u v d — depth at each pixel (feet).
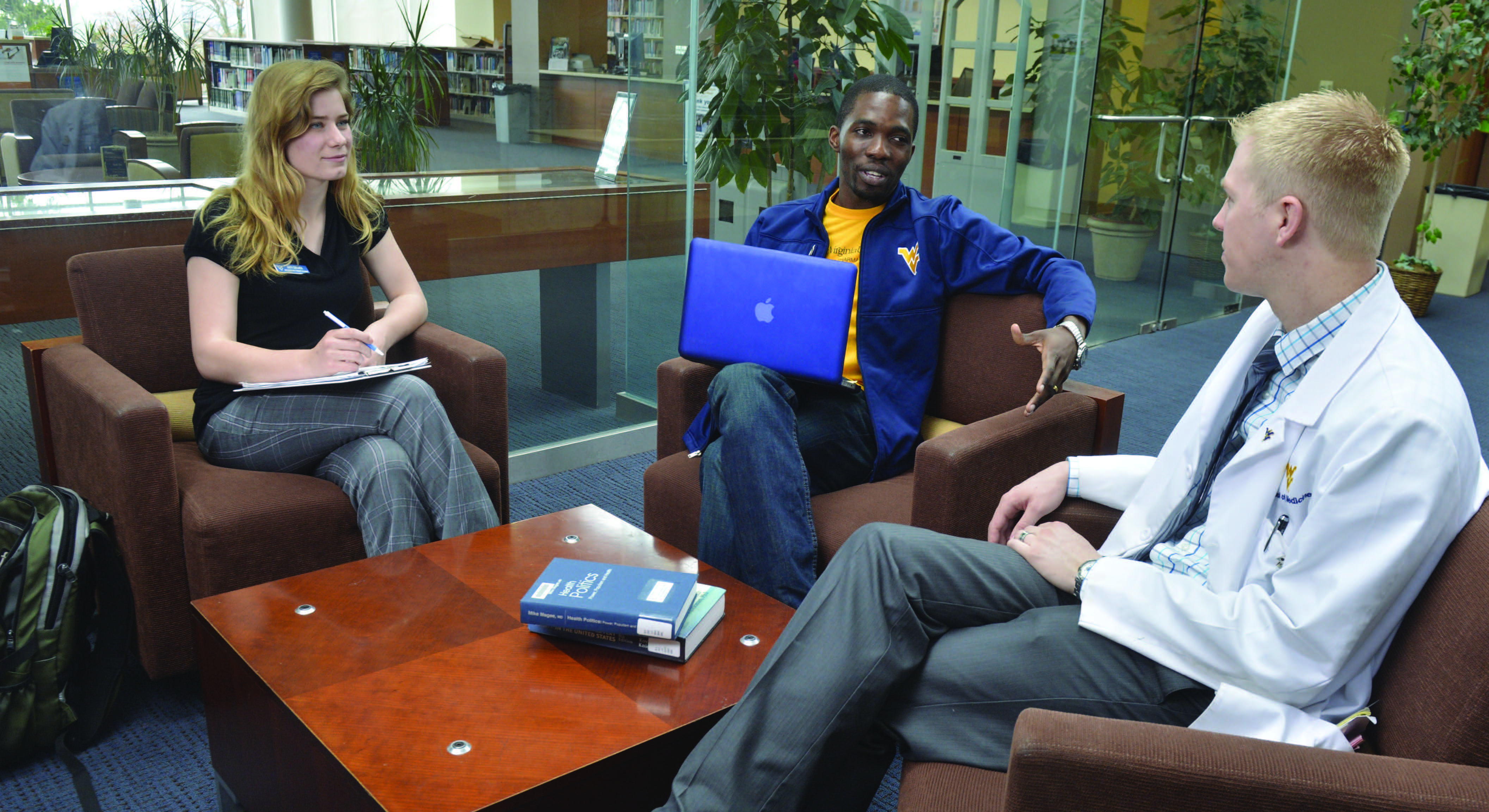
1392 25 21.48
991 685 4.10
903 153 7.52
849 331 7.29
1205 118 17.21
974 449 5.74
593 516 6.33
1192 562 4.47
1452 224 21.42
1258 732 3.58
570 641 4.84
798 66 11.10
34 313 7.97
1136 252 17.12
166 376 7.51
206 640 4.99
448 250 9.65
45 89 7.64
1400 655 3.64
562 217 10.29
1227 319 19.22
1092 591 4.09
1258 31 17.57
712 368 7.48
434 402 6.81
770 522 6.06
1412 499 3.42
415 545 6.52
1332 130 3.80
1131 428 12.70
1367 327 3.82
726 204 11.28
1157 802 2.98
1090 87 14.85
